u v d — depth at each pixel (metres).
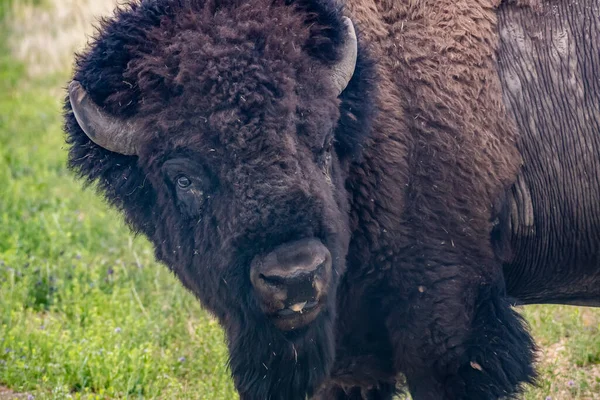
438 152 18.14
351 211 17.86
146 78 15.80
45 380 23.52
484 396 18.17
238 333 16.58
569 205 19.55
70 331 26.62
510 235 19.45
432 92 18.27
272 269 14.57
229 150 15.07
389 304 18.31
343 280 18.23
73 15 72.50
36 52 70.00
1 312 28.36
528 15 19.34
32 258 32.34
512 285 20.67
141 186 17.05
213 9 16.19
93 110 16.38
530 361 18.70
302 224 14.76
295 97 15.41
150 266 32.47
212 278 16.19
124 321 27.72
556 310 27.31
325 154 16.16
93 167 17.31
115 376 24.19
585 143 19.34
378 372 19.52
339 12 16.95
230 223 15.08
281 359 16.42
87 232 35.91
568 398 22.55
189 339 27.05
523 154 19.23
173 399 23.33
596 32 19.27
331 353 16.81
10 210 39.12
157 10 16.50
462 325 18.09
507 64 19.16
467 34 18.69
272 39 15.66
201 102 15.26
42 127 55.09
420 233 18.05
